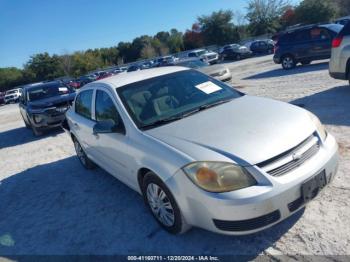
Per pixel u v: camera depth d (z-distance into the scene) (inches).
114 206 173.2
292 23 1977.1
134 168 145.5
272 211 108.2
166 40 3078.2
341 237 117.3
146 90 162.9
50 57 2637.8
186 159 116.6
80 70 2610.7
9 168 296.0
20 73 2785.4
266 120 129.9
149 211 150.4
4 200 218.2
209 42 2186.3
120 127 152.6
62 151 312.5
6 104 1566.2
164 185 126.9
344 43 299.1
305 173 113.5
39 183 235.9
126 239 141.9
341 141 196.7
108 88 170.6
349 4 1854.1
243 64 975.6
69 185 218.1
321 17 1786.4
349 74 306.2
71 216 173.8
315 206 137.3
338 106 269.9
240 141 117.6
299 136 120.3
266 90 415.8
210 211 111.5
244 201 105.9
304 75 474.9
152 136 135.3
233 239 127.0
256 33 2094.0
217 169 110.8
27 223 177.5
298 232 124.1
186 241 131.4
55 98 410.6
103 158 187.3
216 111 146.6
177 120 144.4
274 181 108.4
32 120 398.9
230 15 2132.1
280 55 594.2
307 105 293.4
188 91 165.6
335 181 152.8
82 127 203.8
